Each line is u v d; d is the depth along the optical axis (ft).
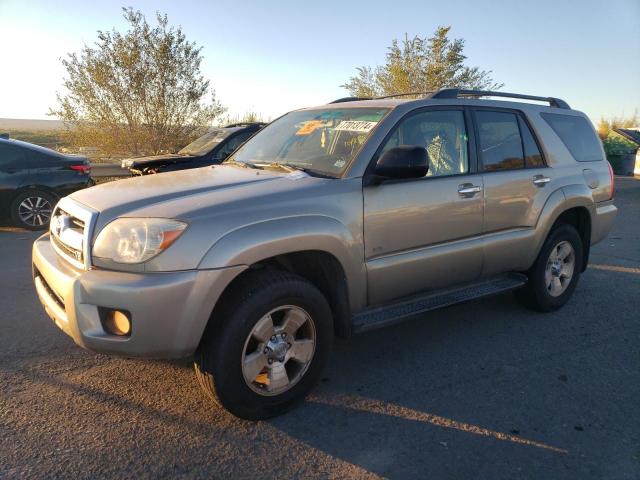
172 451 9.11
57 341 13.43
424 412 10.57
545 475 8.71
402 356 13.12
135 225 8.99
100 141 52.60
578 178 16.07
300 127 13.85
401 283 11.91
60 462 8.70
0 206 28.07
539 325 15.28
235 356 9.43
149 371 11.94
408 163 10.64
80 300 8.93
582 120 17.44
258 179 11.04
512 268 14.57
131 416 10.12
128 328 8.80
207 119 55.36
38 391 10.97
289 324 10.18
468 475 8.68
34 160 28.76
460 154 13.21
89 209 9.73
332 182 10.87
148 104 52.54
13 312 15.33
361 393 11.28
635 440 9.73
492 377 12.09
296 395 10.48
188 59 52.90
